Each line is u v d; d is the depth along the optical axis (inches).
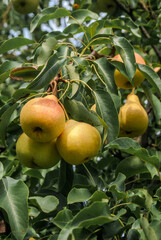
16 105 33.1
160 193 31.6
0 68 35.4
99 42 38.0
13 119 34.9
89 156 30.9
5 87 45.1
